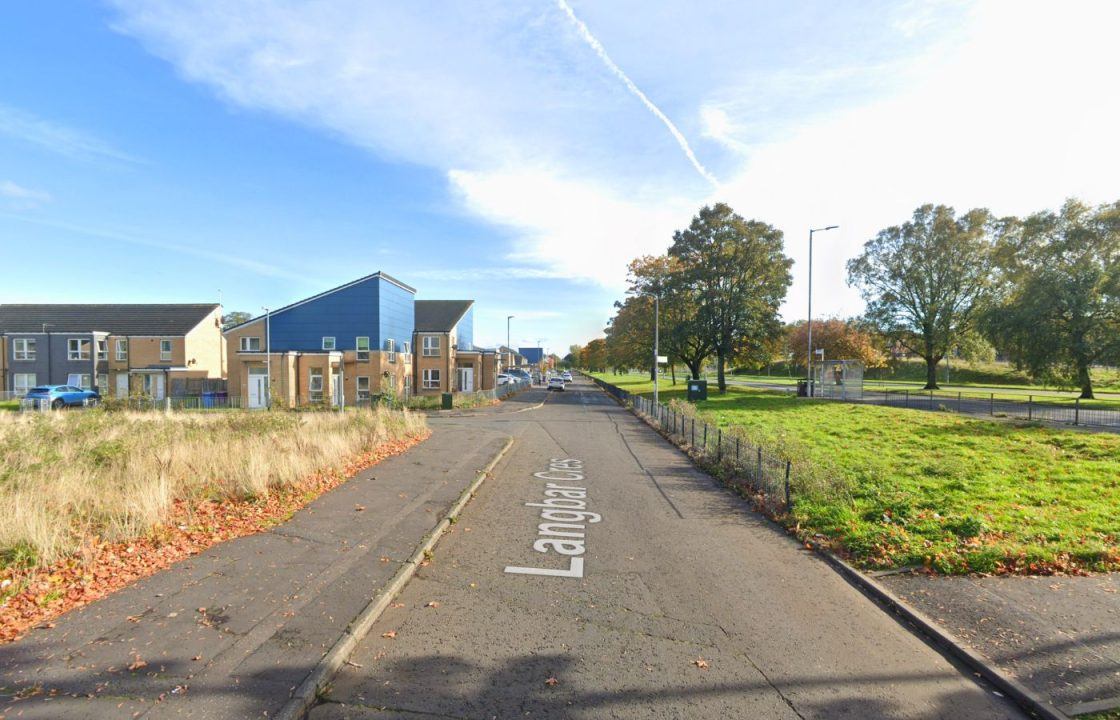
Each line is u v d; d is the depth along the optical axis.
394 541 6.52
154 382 39.94
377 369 37.16
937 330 46.06
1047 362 30.44
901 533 6.94
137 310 45.62
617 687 3.78
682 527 7.76
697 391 34.25
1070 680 3.85
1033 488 9.55
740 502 9.27
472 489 9.59
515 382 56.12
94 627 4.17
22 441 9.54
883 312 48.53
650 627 4.71
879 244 49.28
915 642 4.53
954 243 44.75
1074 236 30.25
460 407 31.45
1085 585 5.52
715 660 4.18
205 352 44.88
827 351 58.88
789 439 13.91
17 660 3.68
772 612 5.06
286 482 8.58
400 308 41.22
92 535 5.80
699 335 39.56
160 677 3.56
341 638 4.17
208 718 3.19
